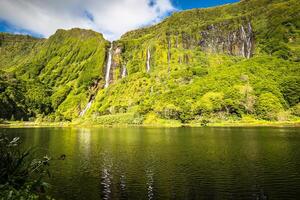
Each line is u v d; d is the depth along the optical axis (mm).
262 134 117625
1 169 19375
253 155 65562
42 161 21562
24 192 18656
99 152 74438
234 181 43625
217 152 70875
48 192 39125
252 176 46312
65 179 46031
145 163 58375
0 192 17938
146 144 90500
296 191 38531
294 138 100438
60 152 74812
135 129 168000
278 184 41719
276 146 79812
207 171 50250
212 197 36656
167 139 104812
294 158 60969
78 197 37281
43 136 123688
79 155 69625
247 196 36906
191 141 96188
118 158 64812
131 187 41438
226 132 131125
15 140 20688
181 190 39656
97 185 42625
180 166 54750
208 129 154625
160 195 37750
